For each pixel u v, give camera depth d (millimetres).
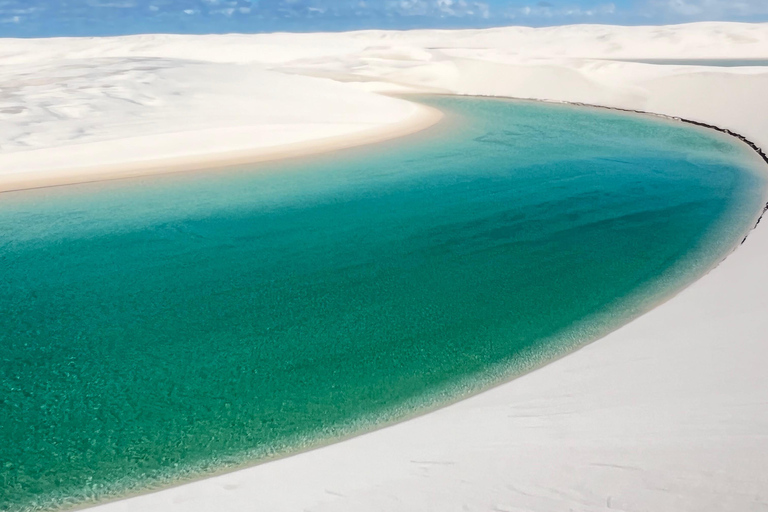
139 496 2686
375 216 8242
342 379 4031
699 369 3438
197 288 5855
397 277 6039
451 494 2434
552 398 3297
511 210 8477
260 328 4918
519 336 4609
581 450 2688
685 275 5758
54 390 4008
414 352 4406
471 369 4090
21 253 6867
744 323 4047
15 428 3551
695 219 7820
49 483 3020
